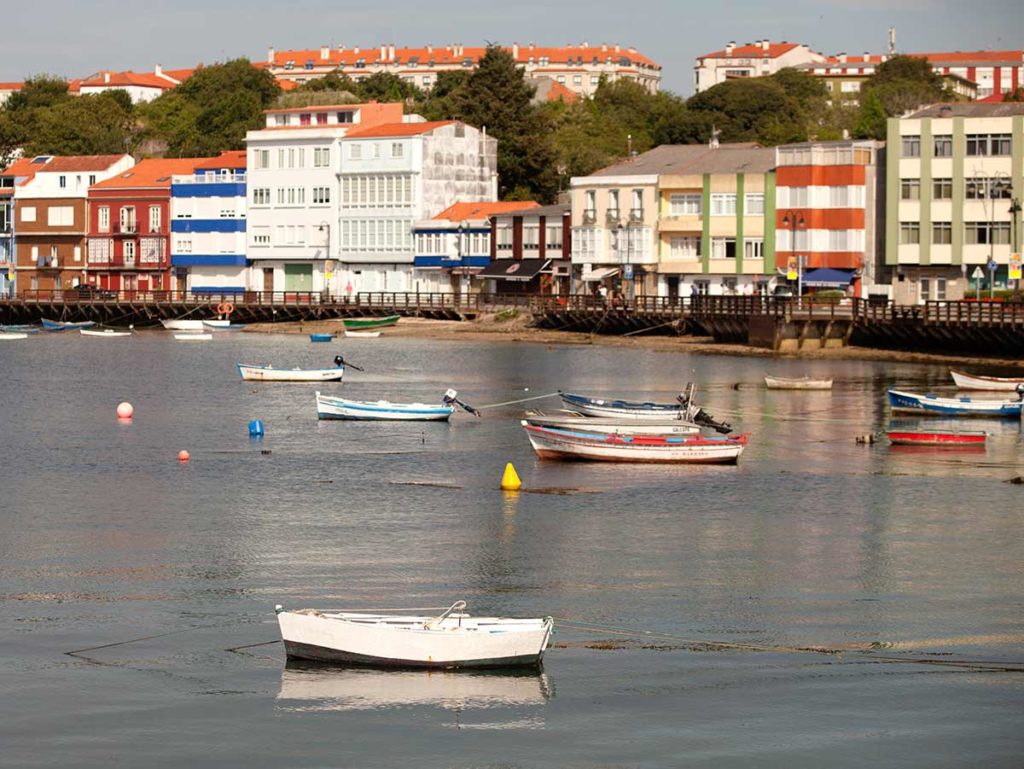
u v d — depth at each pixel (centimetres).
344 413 11706
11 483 8781
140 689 5097
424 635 5241
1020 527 7525
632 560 6812
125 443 10419
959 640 5631
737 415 11694
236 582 6419
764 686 5144
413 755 4619
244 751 4641
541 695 5059
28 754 4612
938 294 19125
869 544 7156
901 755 4625
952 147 18825
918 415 11712
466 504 8106
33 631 5681
